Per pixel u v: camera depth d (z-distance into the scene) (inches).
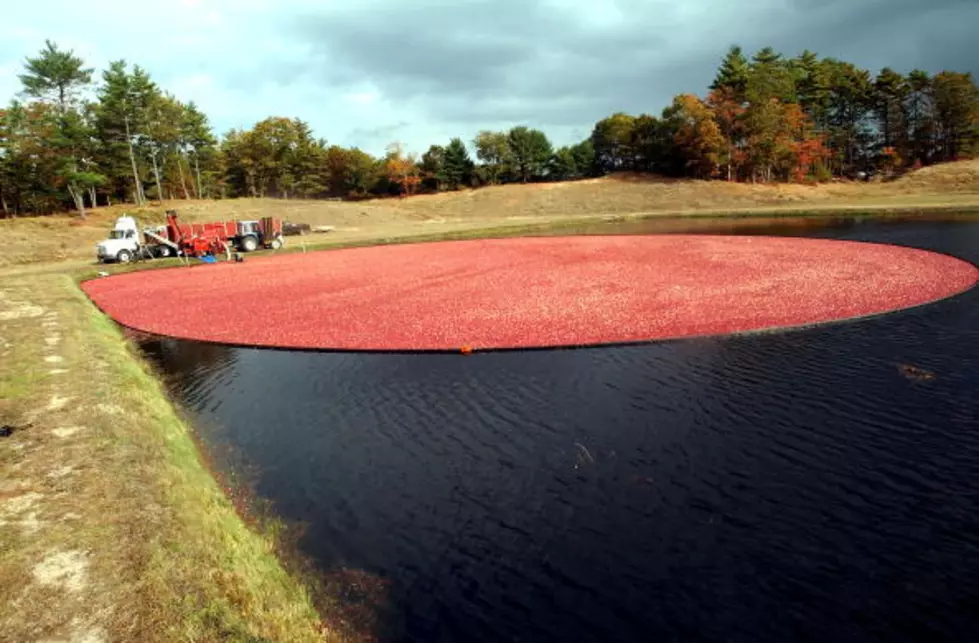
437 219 3533.5
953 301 843.4
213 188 4313.5
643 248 1646.2
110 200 3580.2
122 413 475.5
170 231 1841.8
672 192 3631.9
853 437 454.0
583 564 319.6
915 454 423.5
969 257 1195.3
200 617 240.4
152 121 3326.8
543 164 5142.7
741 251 1459.2
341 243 2145.7
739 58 4343.0
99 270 1617.9
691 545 331.9
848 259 1240.2
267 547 335.6
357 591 303.6
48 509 324.2
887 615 273.0
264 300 1103.6
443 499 393.7
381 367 679.7
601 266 1333.7
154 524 310.0
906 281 979.3
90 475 363.6
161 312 1036.5
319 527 366.3
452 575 315.3
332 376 660.7
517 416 524.1
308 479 430.3
